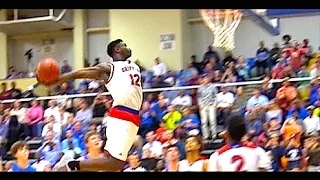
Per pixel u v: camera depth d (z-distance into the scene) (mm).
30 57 18016
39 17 16828
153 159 9266
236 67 13570
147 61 16266
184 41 16172
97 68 5191
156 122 11703
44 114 12352
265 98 10984
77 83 14719
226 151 4141
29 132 12375
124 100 5203
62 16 16859
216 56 14648
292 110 10516
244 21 15938
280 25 15523
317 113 10078
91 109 12188
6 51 17906
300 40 15383
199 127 11430
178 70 15672
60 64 17625
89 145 8594
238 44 16016
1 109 12789
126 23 16484
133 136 5254
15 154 7562
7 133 12250
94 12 17297
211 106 11391
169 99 12266
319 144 8805
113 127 5203
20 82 16781
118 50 5312
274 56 13789
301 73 12469
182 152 9516
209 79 11656
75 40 17234
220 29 12414
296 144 9102
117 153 5148
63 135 11672
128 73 5254
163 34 16156
